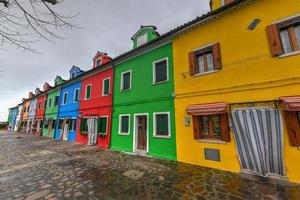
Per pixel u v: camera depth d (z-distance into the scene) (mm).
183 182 5059
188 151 7305
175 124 7984
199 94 7312
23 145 13516
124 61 11703
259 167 5406
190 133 7344
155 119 8977
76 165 7215
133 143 9875
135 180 5293
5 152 10555
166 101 8578
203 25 7652
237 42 6516
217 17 7195
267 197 3984
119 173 6012
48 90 22625
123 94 11242
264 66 5766
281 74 5395
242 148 5828
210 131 6895
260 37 5992
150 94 9445
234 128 6086
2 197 4246
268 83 5609
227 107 6301
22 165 7363
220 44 6992
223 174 5711
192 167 6609
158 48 9555
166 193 4332
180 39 8500
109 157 8711
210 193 4270
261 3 6125
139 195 4246
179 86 8133
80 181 5273
